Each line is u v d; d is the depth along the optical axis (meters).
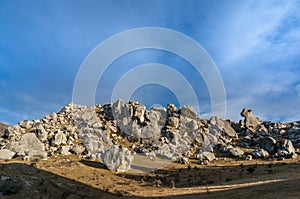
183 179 72.81
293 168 71.50
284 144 95.75
